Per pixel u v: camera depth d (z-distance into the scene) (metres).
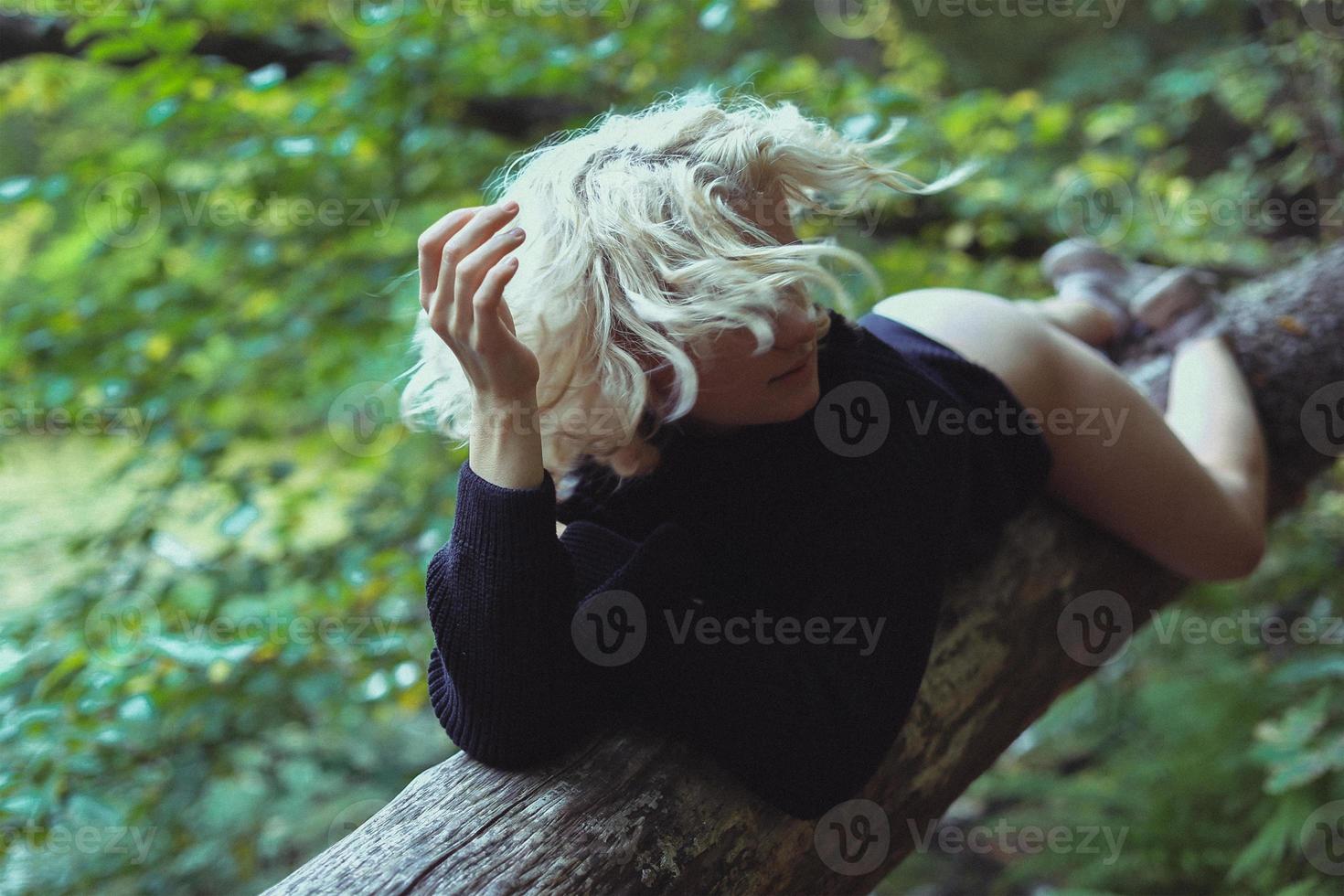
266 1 2.93
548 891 0.87
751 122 0.92
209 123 2.64
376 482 2.76
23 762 1.64
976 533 1.22
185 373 2.72
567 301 0.86
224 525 2.18
